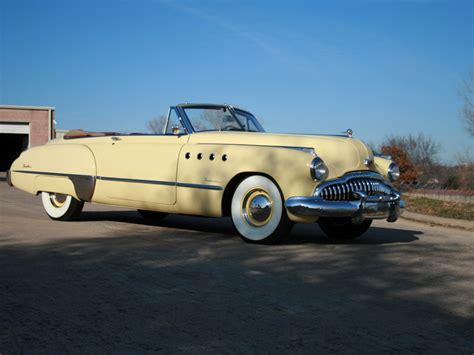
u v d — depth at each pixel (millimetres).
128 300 3637
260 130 7469
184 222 8023
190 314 3367
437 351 2865
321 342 2947
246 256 5191
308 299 3752
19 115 27344
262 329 3127
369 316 3420
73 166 7297
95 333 3029
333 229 6852
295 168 5555
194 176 6227
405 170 28734
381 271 4727
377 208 5852
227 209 6211
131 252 5238
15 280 4105
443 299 3883
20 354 2740
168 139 6758
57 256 4980
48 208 7809
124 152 6910
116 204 7016
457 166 28578
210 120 6969
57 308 3455
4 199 12125
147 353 2764
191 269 4551
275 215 5734
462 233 8469
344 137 6238
